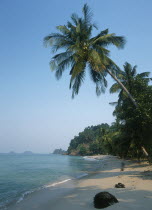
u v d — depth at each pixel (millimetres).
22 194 14352
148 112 19562
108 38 21750
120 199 9422
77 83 21547
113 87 31672
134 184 13680
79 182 17906
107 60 21812
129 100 25562
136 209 7859
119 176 19047
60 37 21828
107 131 80438
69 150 180750
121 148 39875
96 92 23047
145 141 22656
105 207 8438
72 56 20781
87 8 21672
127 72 30734
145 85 23844
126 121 24234
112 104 39188
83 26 21891
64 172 29469
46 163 54375
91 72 22484
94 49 21375
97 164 47844
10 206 10898
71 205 9750
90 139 164625
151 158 21859
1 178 23344
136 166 29422
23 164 49688
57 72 21391
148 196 9922
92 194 11805
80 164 49594
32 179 22422
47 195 13195
